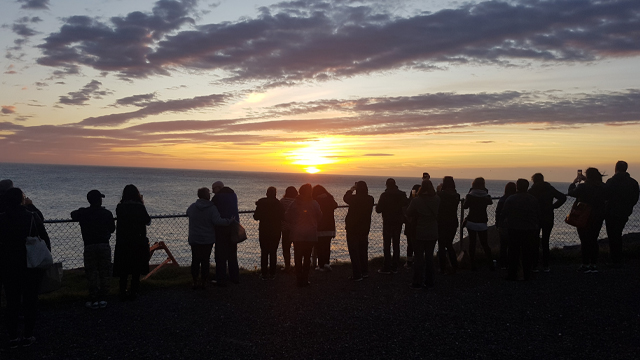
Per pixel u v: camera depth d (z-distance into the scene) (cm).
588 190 782
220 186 736
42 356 423
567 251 1014
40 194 7275
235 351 433
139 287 661
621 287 682
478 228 807
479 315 548
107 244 592
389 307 585
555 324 512
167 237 2756
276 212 759
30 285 459
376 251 2006
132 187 634
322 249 841
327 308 580
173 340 462
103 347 444
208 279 745
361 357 418
